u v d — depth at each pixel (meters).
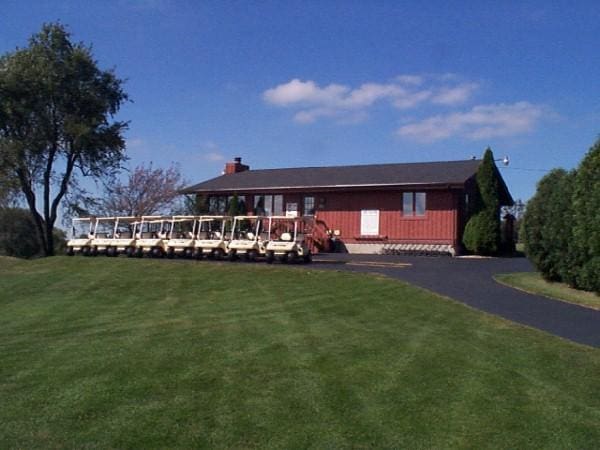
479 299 15.32
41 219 39.97
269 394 8.29
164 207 50.75
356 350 10.50
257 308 15.08
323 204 32.75
